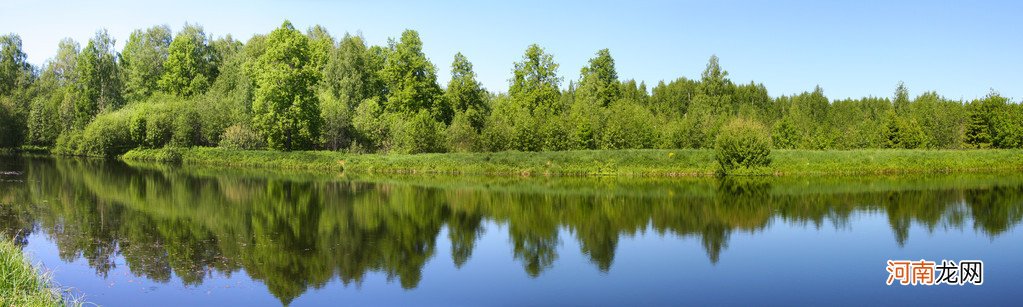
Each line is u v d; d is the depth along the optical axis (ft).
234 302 48.47
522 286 53.83
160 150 204.54
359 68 226.38
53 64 267.39
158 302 48.11
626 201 107.34
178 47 241.76
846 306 48.73
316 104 188.75
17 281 42.91
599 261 62.80
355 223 82.99
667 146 176.24
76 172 150.71
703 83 267.80
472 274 57.62
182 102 213.87
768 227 81.20
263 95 185.47
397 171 168.14
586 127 175.42
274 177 147.84
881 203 103.35
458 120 184.14
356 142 190.29
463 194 116.78
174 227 77.56
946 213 92.07
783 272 58.49
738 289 53.06
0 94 247.29
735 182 140.97
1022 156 174.40
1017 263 61.62
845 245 70.03
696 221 86.33
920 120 205.46
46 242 67.46
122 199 102.32
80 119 224.74
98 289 50.96
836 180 144.87
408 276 56.65
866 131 196.85
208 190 117.50
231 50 278.05
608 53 256.52
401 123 186.39
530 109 214.28
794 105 282.77
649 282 55.11
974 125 191.31
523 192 120.88
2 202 95.96
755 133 161.89
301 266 59.41
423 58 208.44
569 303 49.29
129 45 273.33
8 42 262.26
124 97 240.32
